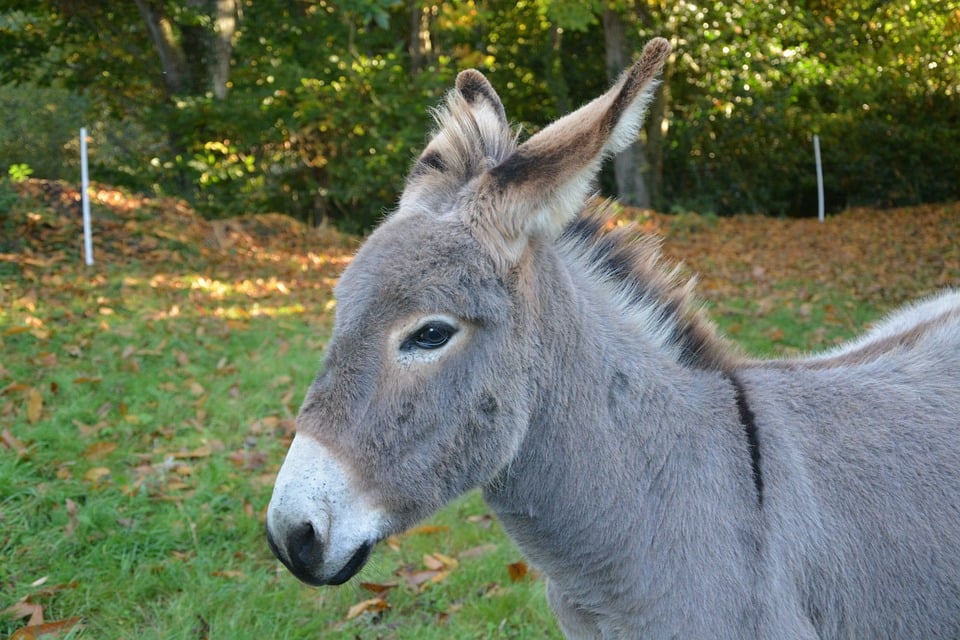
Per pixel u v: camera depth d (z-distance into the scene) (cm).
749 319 839
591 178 216
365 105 1414
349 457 207
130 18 1511
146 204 1216
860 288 1003
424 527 456
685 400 240
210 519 451
